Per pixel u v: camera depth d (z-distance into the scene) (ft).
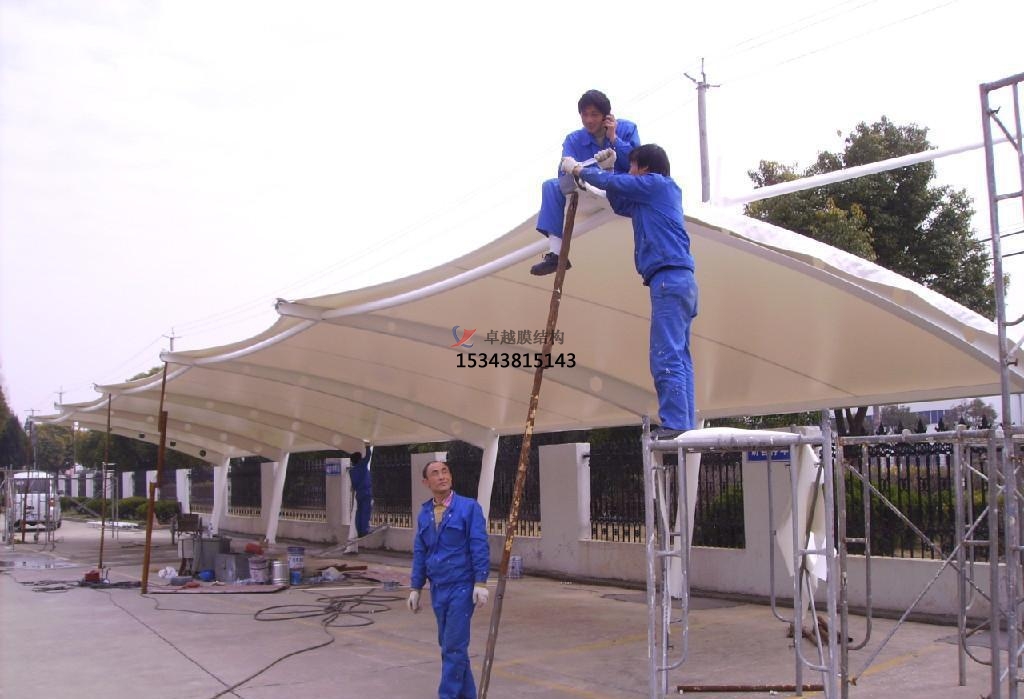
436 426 59.62
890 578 38.50
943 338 26.11
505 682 28.25
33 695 27.48
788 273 28.43
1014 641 20.56
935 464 37.78
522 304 37.58
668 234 21.95
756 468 43.83
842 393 38.96
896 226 71.20
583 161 25.49
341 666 30.78
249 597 49.24
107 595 50.29
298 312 41.09
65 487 191.21
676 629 36.86
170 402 74.49
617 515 52.70
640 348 40.16
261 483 102.68
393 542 76.43
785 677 27.99
